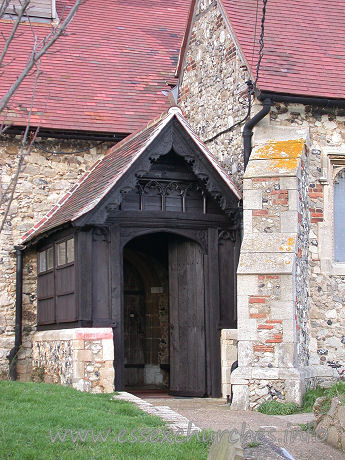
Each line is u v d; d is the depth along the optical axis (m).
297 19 13.13
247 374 10.38
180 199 11.99
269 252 10.66
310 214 12.01
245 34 12.50
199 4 14.30
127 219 11.55
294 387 10.27
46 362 12.27
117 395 10.44
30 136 13.41
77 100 14.19
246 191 10.95
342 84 12.06
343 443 7.90
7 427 7.45
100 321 11.20
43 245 13.08
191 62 14.63
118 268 11.42
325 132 12.18
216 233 12.11
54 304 12.36
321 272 11.98
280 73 11.88
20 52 14.73
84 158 13.96
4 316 13.33
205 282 11.99
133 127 13.98
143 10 17.31
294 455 7.69
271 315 10.51
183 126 11.47
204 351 11.92
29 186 13.56
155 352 15.18
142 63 15.66
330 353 11.85
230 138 12.82
